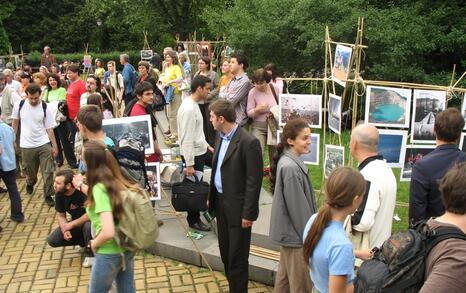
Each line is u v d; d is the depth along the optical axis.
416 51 11.56
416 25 11.34
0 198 7.71
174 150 7.27
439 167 3.27
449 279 1.90
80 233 5.33
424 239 2.09
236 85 6.54
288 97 6.04
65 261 5.47
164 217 6.15
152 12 28.86
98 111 4.11
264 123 6.61
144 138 5.58
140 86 5.82
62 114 8.76
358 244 3.31
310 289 3.62
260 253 5.07
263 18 11.67
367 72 11.33
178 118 5.41
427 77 11.51
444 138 3.32
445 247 2.00
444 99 5.12
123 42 41.06
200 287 4.76
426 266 2.06
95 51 41.00
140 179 4.73
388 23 10.99
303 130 3.55
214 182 4.26
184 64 12.13
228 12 13.18
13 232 6.33
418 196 3.33
